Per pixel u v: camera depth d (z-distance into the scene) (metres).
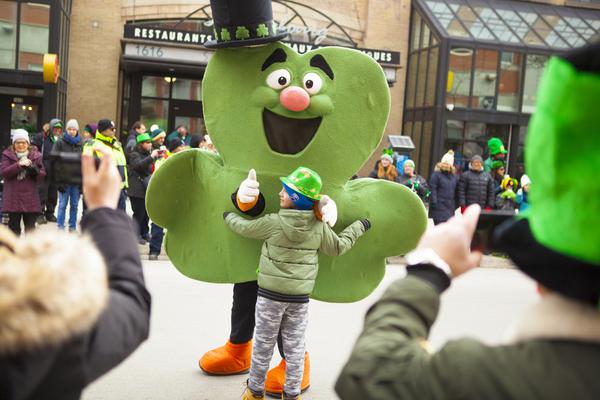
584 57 1.15
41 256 1.32
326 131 4.54
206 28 19.48
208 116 4.64
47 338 1.23
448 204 11.02
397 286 1.47
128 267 1.65
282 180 4.12
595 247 1.17
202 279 4.71
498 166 13.55
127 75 19.59
